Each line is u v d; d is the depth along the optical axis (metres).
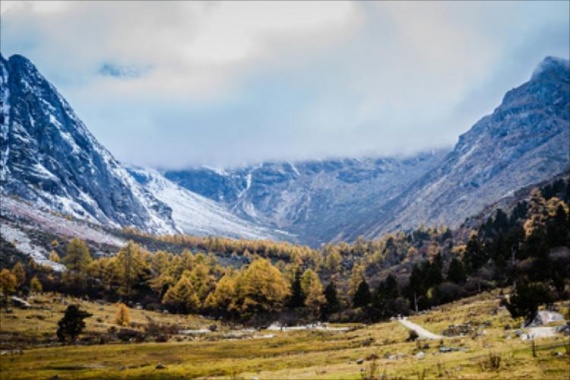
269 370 68.12
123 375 74.25
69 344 117.38
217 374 69.19
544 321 65.81
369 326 135.38
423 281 168.00
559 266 130.88
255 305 188.12
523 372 38.19
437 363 46.81
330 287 186.50
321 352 84.88
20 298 166.25
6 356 96.44
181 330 156.88
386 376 43.84
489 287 151.12
